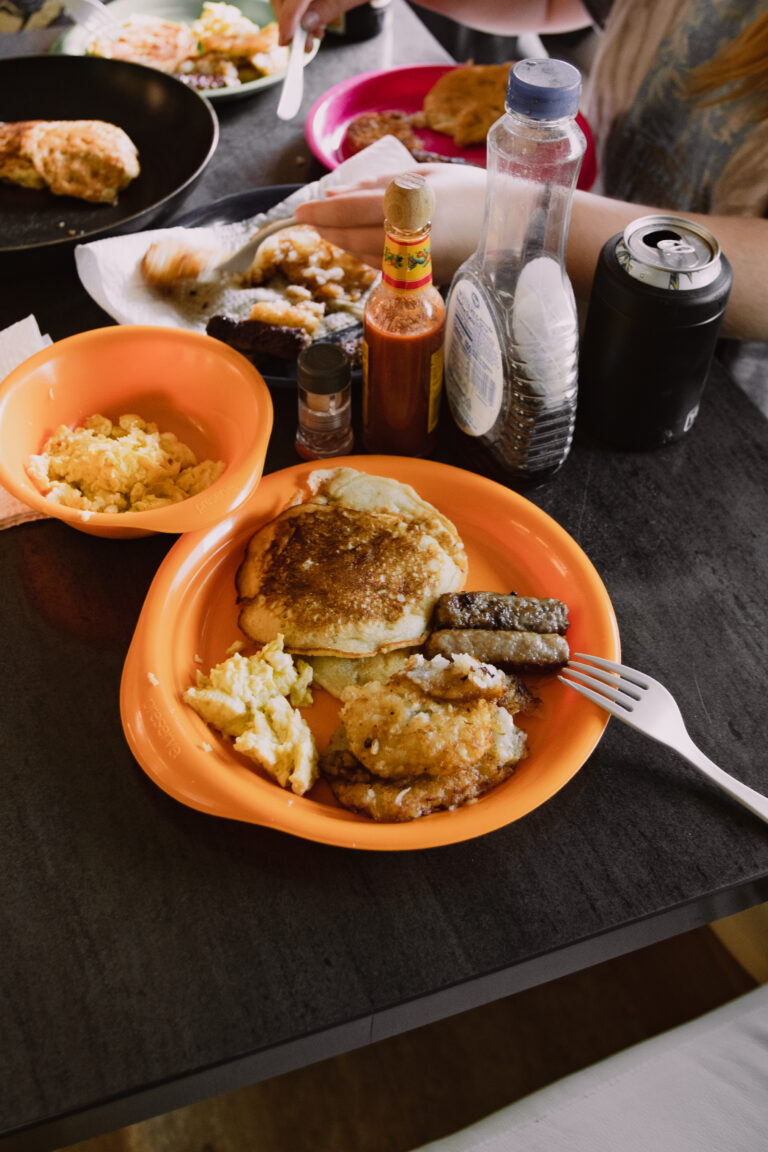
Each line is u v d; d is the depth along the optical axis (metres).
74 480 0.89
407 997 0.65
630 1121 0.81
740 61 1.23
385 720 0.74
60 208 1.33
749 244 1.13
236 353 0.92
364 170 1.24
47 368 0.90
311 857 0.71
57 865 0.71
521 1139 0.82
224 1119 1.20
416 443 0.97
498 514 0.91
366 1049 1.26
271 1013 0.64
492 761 0.73
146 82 1.39
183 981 0.66
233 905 0.69
